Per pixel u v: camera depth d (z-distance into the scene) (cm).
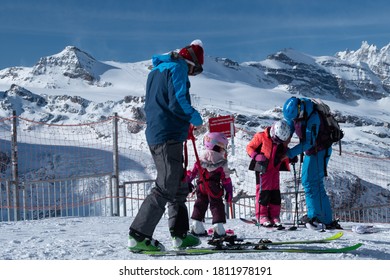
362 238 646
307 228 742
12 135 1092
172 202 508
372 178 5534
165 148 476
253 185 3816
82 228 755
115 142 1152
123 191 1154
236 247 502
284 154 738
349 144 13062
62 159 5500
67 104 16350
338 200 2811
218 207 574
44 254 487
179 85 466
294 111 724
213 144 609
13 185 1094
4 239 619
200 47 498
